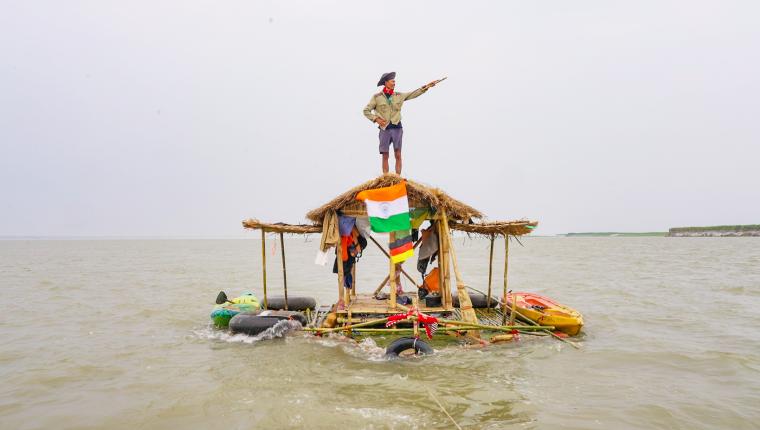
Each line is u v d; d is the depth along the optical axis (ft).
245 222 40.52
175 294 70.18
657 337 38.91
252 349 36.19
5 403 25.54
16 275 100.53
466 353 33.83
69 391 27.37
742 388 26.55
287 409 23.67
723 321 45.27
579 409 23.52
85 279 92.07
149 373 30.68
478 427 21.29
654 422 21.95
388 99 41.93
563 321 38.63
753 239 418.10
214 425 22.15
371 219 38.24
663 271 100.73
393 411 23.18
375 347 35.27
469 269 114.42
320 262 39.04
